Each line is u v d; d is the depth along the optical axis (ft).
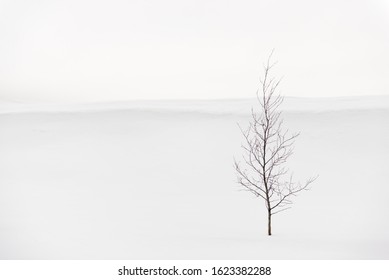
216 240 52.49
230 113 141.08
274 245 49.37
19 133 143.64
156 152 122.72
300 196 87.86
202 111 146.51
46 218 67.56
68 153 125.59
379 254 45.85
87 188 97.19
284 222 67.97
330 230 61.21
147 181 103.76
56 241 51.78
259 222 68.33
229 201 86.12
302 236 55.52
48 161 119.34
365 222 66.74
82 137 137.28
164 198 89.35
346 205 80.12
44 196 87.97
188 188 98.07
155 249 48.01
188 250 47.21
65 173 109.91
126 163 116.67
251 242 50.80
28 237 53.52
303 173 102.78
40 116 157.48
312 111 134.51
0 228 58.65
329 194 89.10
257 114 136.67
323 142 117.39
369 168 102.83
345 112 132.26
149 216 72.23
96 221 66.23
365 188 91.15
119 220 67.92
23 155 124.67
